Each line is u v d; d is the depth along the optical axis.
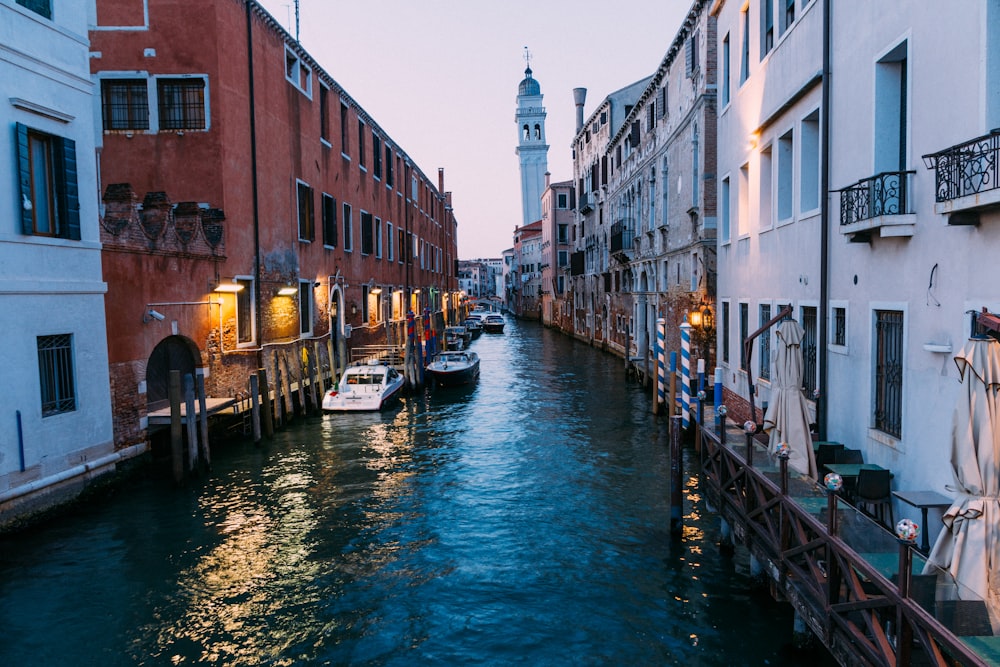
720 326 14.99
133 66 15.38
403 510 10.77
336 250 23.06
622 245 28.25
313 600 7.78
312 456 14.08
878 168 7.42
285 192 18.77
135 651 6.73
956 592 3.94
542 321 68.19
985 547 4.46
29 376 9.40
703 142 17.02
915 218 6.61
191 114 15.45
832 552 5.01
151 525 10.03
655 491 11.52
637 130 26.53
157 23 15.33
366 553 9.09
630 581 8.09
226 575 8.41
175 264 13.42
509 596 7.82
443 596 7.85
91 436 10.65
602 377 25.88
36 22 9.59
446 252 52.78
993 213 5.43
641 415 18.20
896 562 4.60
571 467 13.15
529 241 80.12
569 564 8.62
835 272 8.63
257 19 17.22
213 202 15.48
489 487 11.93
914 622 3.85
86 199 10.58
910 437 6.78
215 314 15.05
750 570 7.99
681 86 19.47
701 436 9.49
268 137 17.72
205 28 15.30
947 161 5.73
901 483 6.95
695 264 17.97
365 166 26.67
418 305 38.03
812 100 9.30
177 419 11.52
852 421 8.17
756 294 12.13
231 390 15.73
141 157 15.48
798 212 9.92
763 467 7.10
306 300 20.56
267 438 15.59
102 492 10.82
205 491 11.59
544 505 10.91
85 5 10.66
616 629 7.04
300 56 19.84
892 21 7.05
